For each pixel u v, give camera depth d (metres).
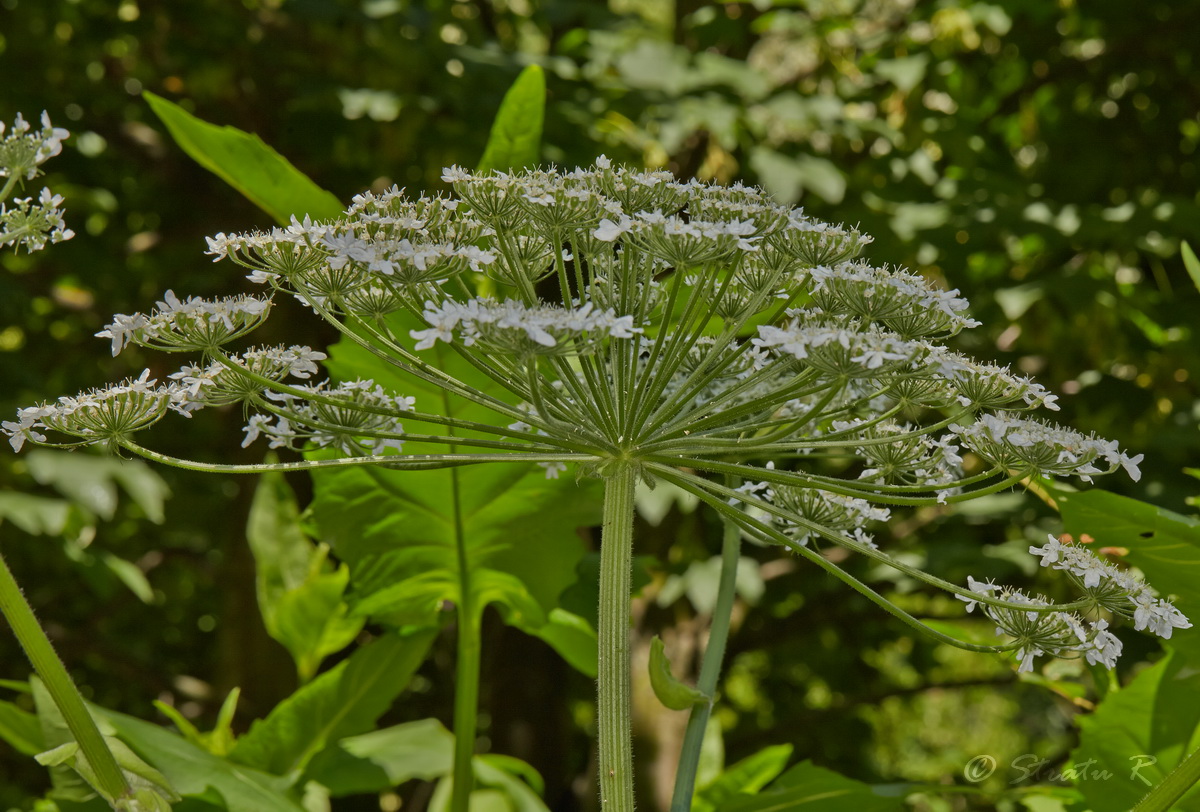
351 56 5.75
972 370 1.60
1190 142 6.99
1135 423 5.25
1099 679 2.37
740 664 9.59
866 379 1.64
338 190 6.67
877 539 6.06
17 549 7.53
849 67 6.78
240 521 6.77
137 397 1.55
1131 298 5.45
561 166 5.27
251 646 6.58
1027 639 1.55
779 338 1.49
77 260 6.81
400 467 1.56
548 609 2.82
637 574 3.08
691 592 5.32
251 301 1.59
